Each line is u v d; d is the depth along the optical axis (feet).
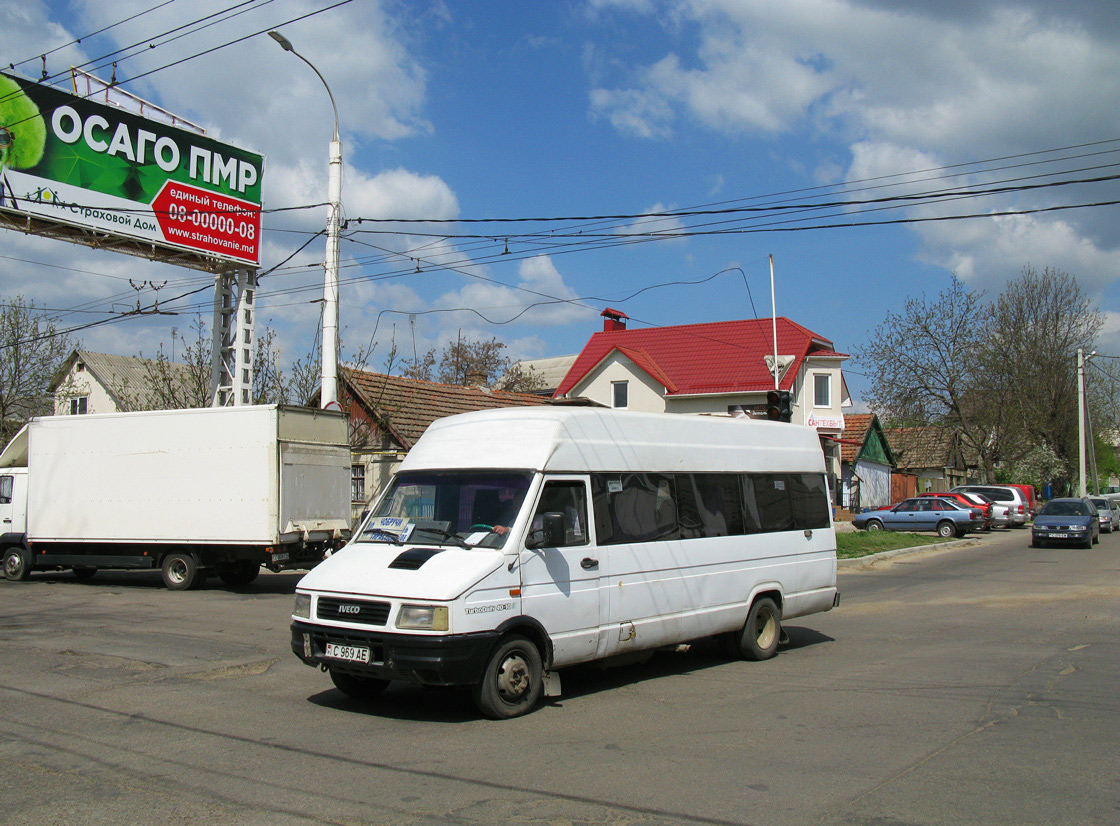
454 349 192.95
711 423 32.40
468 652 22.20
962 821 15.92
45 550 61.82
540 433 26.23
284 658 32.09
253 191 77.36
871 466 153.79
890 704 25.32
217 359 77.30
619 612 26.91
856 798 17.13
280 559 54.34
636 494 28.48
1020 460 172.55
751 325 139.44
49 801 16.84
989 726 22.79
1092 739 21.49
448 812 16.29
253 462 54.19
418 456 27.86
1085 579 62.64
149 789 17.56
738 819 16.01
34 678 28.55
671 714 24.12
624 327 155.53
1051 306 171.12
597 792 17.46
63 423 60.39
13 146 61.57
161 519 56.44
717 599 30.78
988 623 42.11
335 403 60.54
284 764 19.25
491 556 23.48
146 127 69.51
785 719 23.54
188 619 42.63
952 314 156.87
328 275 61.21
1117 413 214.69
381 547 25.16
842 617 44.91
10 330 109.29
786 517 35.01
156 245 69.92
